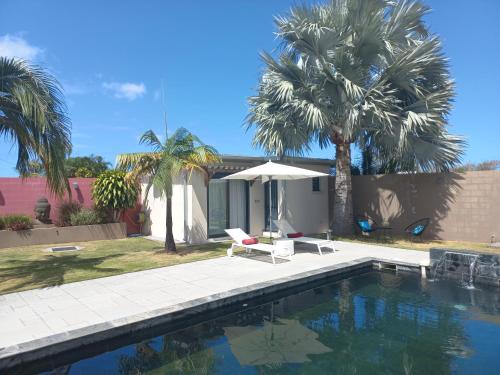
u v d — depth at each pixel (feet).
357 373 13.85
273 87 41.14
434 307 21.63
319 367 14.47
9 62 23.65
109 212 49.93
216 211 46.83
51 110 24.97
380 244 41.22
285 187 49.85
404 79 38.60
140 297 20.88
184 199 43.65
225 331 18.62
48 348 14.55
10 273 27.55
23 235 42.50
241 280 24.68
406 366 14.33
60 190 26.63
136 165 34.12
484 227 40.91
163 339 17.61
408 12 39.24
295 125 43.29
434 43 37.27
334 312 21.17
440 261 29.17
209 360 15.35
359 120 39.14
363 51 39.58
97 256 34.73
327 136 47.55
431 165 41.73
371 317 20.13
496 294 24.14
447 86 40.32
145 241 45.52
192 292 21.83
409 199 47.19
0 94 23.73
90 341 15.71
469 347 16.05
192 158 33.12
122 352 16.17
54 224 47.57
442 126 39.55
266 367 14.57
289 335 17.97
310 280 26.32
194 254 35.09
